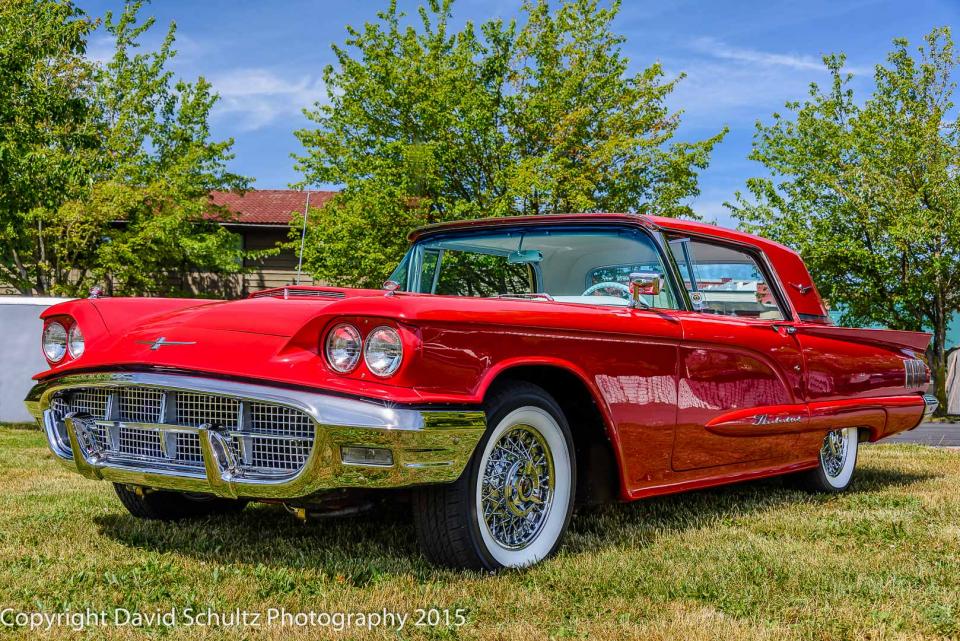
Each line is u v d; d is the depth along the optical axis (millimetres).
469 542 2840
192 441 2928
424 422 2582
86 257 19000
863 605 2635
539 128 15328
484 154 15359
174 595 2662
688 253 3932
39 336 10828
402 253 15109
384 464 2598
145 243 18219
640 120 15734
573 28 15672
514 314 2922
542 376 3230
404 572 2916
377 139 15516
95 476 3146
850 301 20031
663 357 3512
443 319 2693
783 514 4070
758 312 4293
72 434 3150
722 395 3814
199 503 3850
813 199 20078
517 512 3045
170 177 18453
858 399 4754
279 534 3559
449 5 15617
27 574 2879
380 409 2562
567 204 14609
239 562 3078
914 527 3768
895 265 19219
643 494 3447
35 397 3330
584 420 3395
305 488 2664
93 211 17406
